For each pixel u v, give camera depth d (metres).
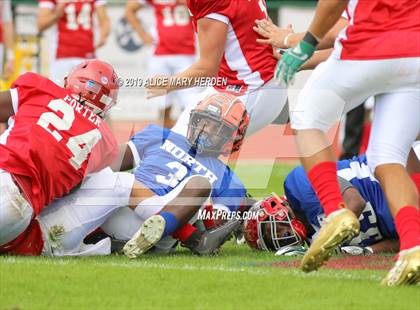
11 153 13.63
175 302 10.93
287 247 15.12
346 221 11.67
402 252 11.58
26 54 41.50
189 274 12.49
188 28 37.41
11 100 14.34
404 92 12.11
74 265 13.05
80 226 14.16
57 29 34.69
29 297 11.09
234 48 17.33
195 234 14.63
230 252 15.34
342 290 11.53
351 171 15.20
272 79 17.34
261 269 13.17
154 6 37.47
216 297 11.19
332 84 12.13
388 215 14.93
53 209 14.19
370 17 12.02
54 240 14.11
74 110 14.30
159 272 12.59
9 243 14.02
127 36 43.38
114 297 11.15
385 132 12.15
